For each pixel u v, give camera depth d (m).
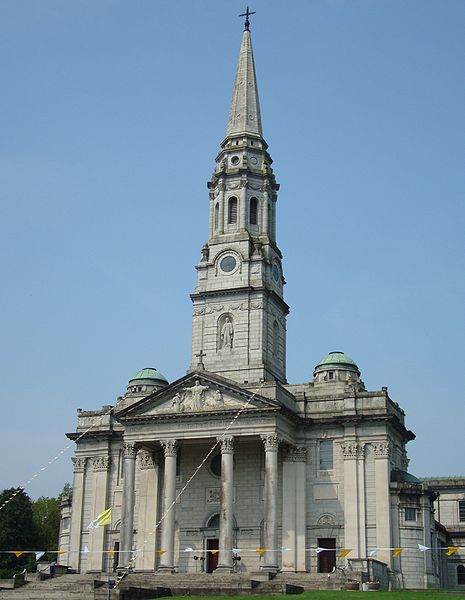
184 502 96.25
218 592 73.00
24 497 143.25
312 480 93.88
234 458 96.12
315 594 69.50
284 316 108.44
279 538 91.88
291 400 95.19
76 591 73.75
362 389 101.88
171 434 91.81
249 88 113.69
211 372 99.88
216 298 103.06
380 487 91.38
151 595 71.31
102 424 104.88
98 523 92.75
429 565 90.75
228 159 109.62
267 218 107.69
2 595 73.88
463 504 133.12
